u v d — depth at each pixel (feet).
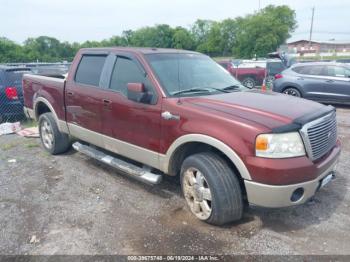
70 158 18.72
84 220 12.03
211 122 10.66
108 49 15.24
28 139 23.22
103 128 14.78
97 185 15.02
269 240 10.62
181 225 11.56
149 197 13.75
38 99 19.20
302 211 12.38
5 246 10.60
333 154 11.57
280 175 9.59
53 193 14.30
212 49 268.82
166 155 12.13
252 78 57.16
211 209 10.94
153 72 12.79
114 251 10.23
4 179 15.99
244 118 10.25
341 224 11.49
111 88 14.33
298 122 10.12
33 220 12.11
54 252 10.23
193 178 11.60
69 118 17.02
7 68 29.01
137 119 12.94
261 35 226.58
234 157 10.13
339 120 28.86
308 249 10.16
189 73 13.85
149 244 10.53
